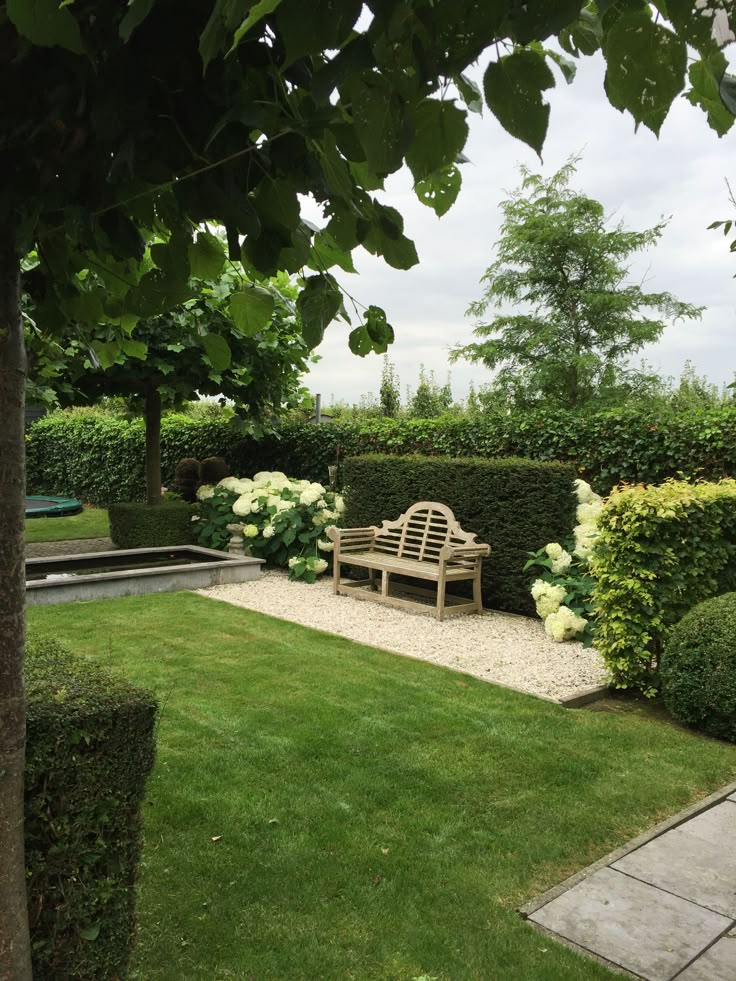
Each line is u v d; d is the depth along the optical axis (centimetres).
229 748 364
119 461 1488
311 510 873
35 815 167
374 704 434
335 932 232
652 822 312
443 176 143
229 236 145
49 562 804
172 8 110
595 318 1370
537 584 628
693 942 233
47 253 179
